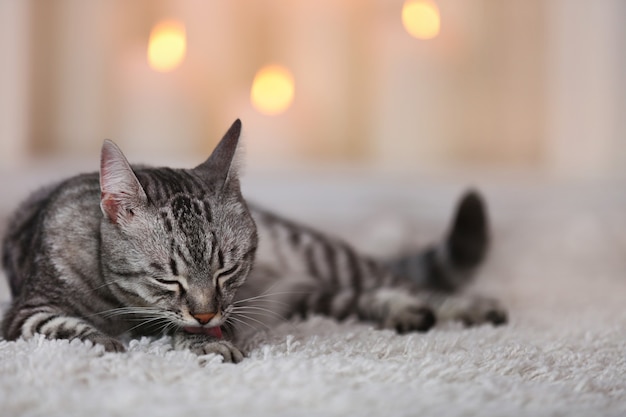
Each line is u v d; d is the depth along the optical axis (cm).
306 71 172
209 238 78
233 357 74
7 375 67
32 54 166
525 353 77
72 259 80
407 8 161
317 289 101
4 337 80
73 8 166
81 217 81
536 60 169
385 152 170
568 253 132
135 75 163
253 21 172
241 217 81
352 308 98
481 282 117
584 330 88
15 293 86
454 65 168
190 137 167
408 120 168
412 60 166
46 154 168
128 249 78
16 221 89
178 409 62
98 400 64
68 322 77
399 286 103
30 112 166
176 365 70
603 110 160
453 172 161
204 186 81
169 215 78
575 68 161
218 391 66
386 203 156
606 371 73
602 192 155
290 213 151
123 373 69
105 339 75
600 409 65
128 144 166
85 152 168
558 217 149
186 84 167
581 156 161
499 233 140
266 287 96
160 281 77
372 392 66
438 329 90
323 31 171
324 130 173
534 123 171
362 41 173
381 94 171
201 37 170
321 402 64
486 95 170
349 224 149
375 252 128
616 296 107
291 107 165
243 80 173
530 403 65
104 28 167
